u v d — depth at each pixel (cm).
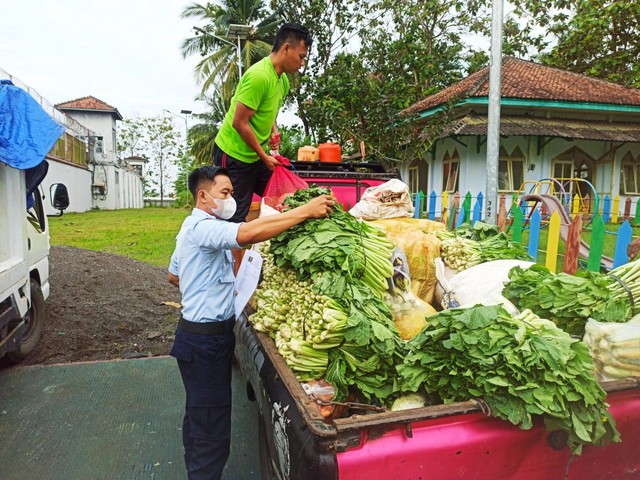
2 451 343
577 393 182
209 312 257
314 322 234
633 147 1582
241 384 465
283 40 378
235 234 241
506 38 2045
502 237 392
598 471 196
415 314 288
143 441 357
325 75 1941
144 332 608
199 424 263
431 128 1298
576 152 1555
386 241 297
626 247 418
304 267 260
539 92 1459
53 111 2455
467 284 312
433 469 175
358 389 234
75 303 673
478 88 1403
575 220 449
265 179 431
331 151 625
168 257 1155
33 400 423
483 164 1471
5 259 414
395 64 1775
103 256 924
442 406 180
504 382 180
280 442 205
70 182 2969
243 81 370
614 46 1680
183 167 4666
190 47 2503
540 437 185
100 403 418
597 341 232
